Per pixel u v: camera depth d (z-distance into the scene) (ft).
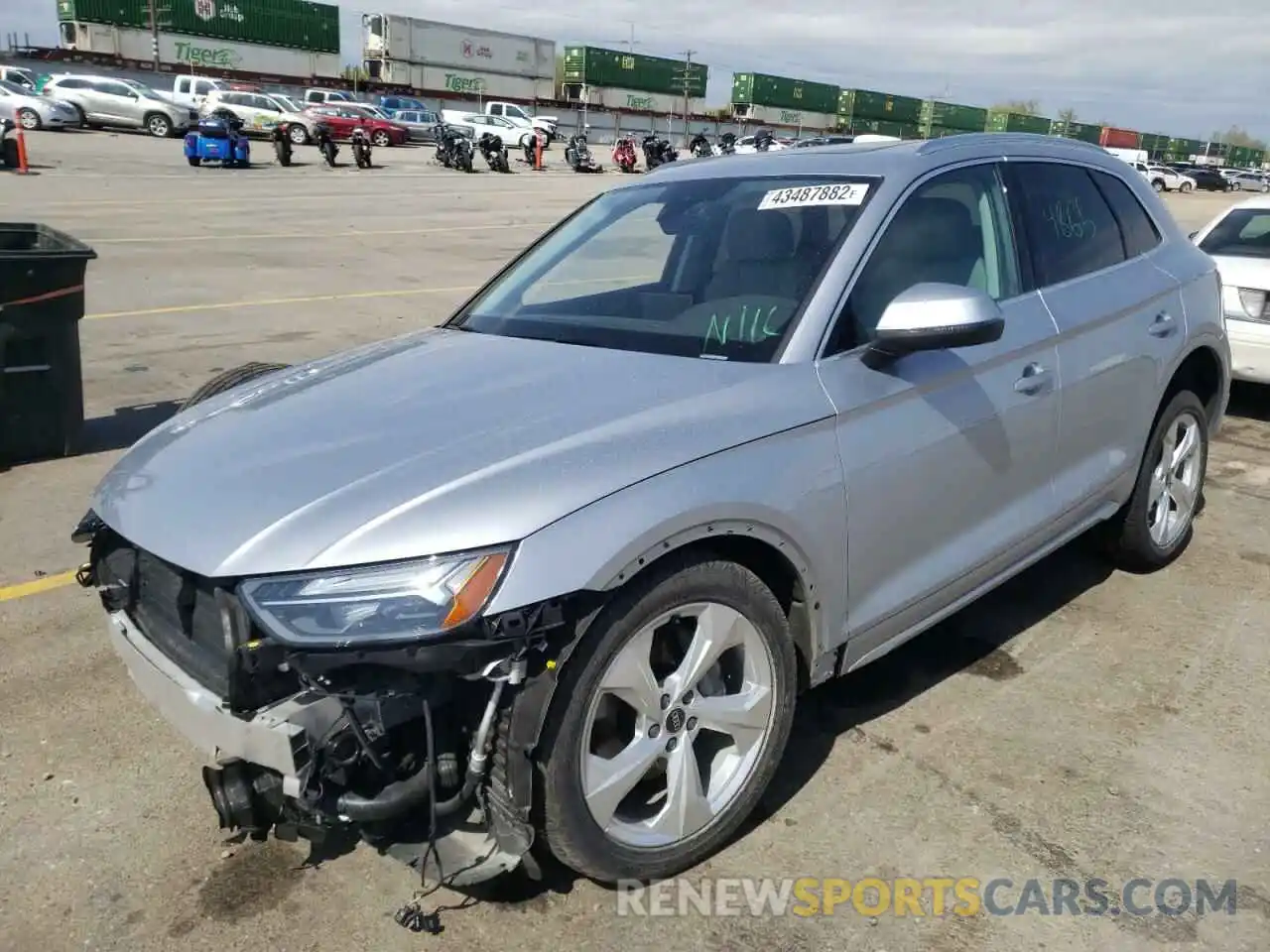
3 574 14.94
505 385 9.58
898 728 11.34
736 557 9.05
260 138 140.05
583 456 8.09
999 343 11.15
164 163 100.68
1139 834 9.61
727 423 8.77
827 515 9.27
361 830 8.20
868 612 10.10
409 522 7.52
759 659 9.15
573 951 8.30
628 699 8.29
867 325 10.13
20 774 10.47
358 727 7.41
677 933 8.48
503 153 121.60
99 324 32.32
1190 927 8.50
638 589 8.09
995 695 12.00
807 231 10.75
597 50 237.86
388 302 37.63
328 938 8.42
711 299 10.62
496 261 49.90
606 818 8.35
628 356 10.07
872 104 240.53
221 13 194.70
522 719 7.63
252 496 8.07
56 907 8.75
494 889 8.95
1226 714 11.59
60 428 19.80
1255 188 213.25
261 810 8.38
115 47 188.14
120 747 10.93
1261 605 14.26
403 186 94.73
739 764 9.29
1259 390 27.09
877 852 9.41
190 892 8.93
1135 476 14.11
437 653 7.21
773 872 9.16
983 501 11.22
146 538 8.13
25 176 81.25
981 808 9.99
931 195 11.24
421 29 217.77
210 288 39.60
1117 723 11.41
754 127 241.14
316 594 7.32
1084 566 15.49
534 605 7.38
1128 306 13.17
